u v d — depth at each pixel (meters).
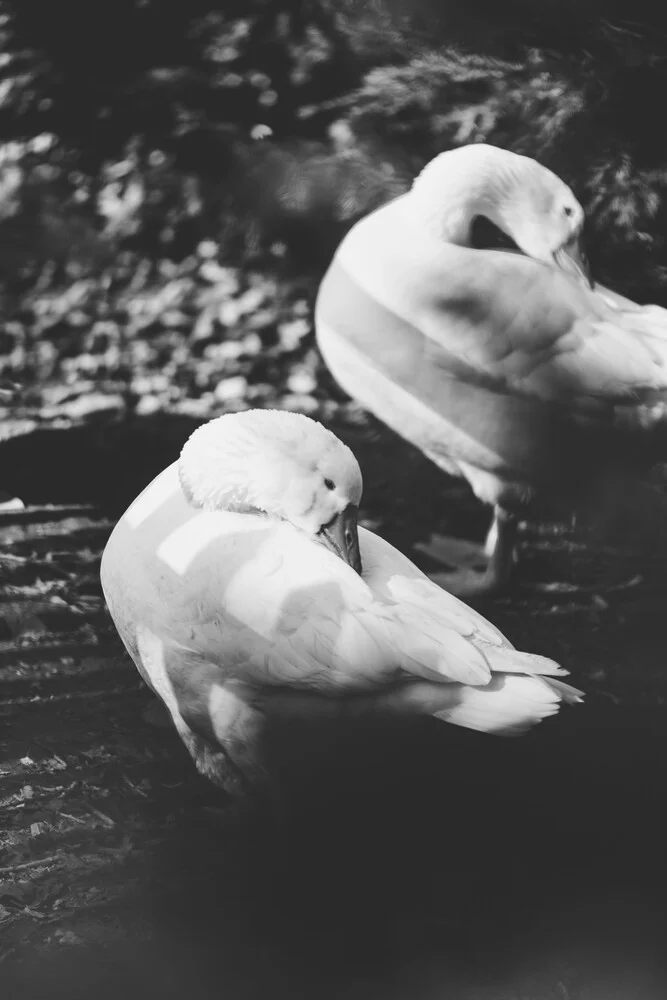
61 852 3.72
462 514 6.66
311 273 9.48
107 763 4.21
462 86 8.92
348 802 3.77
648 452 5.56
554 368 5.36
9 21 10.23
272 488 3.61
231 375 8.52
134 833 3.83
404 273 5.38
